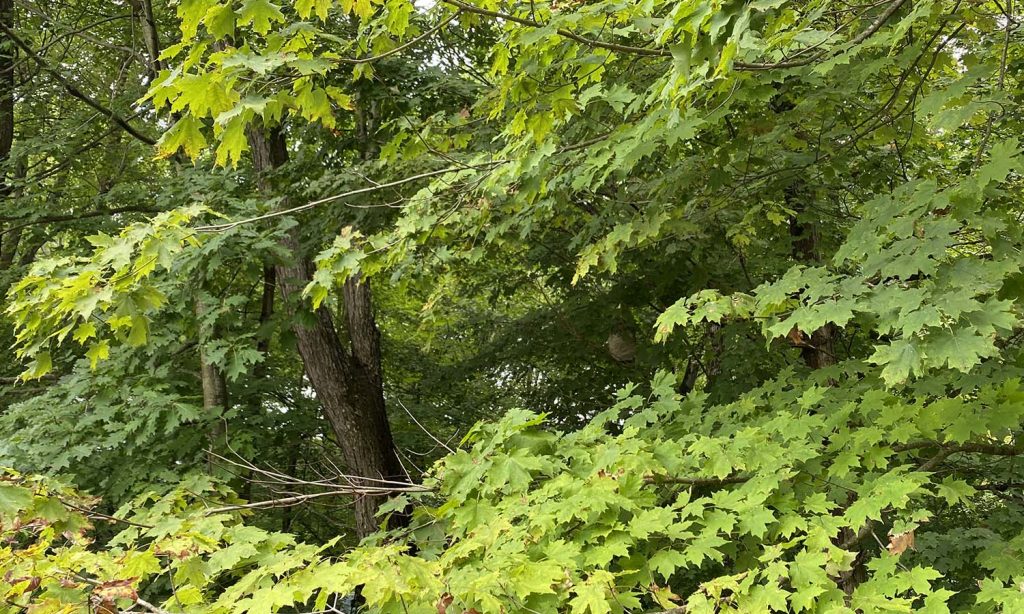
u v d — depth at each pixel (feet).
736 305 8.35
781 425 9.34
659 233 12.71
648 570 7.18
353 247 12.76
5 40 26.68
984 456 14.88
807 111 11.81
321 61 7.64
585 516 7.20
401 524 21.49
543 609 6.04
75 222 23.29
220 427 20.49
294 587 5.48
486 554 7.09
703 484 9.20
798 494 8.80
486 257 20.33
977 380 9.86
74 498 8.31
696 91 8.87
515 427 9.11
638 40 11.51
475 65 22.53
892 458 11.88
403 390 30.89
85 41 29.09
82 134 26.40
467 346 32.86
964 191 6.88
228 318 17.06
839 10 9.95
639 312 24.86
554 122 11.05
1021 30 10.60
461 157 16.33
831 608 6.10
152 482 16.62
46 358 9.29
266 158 22.98
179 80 6.93
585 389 25.68
